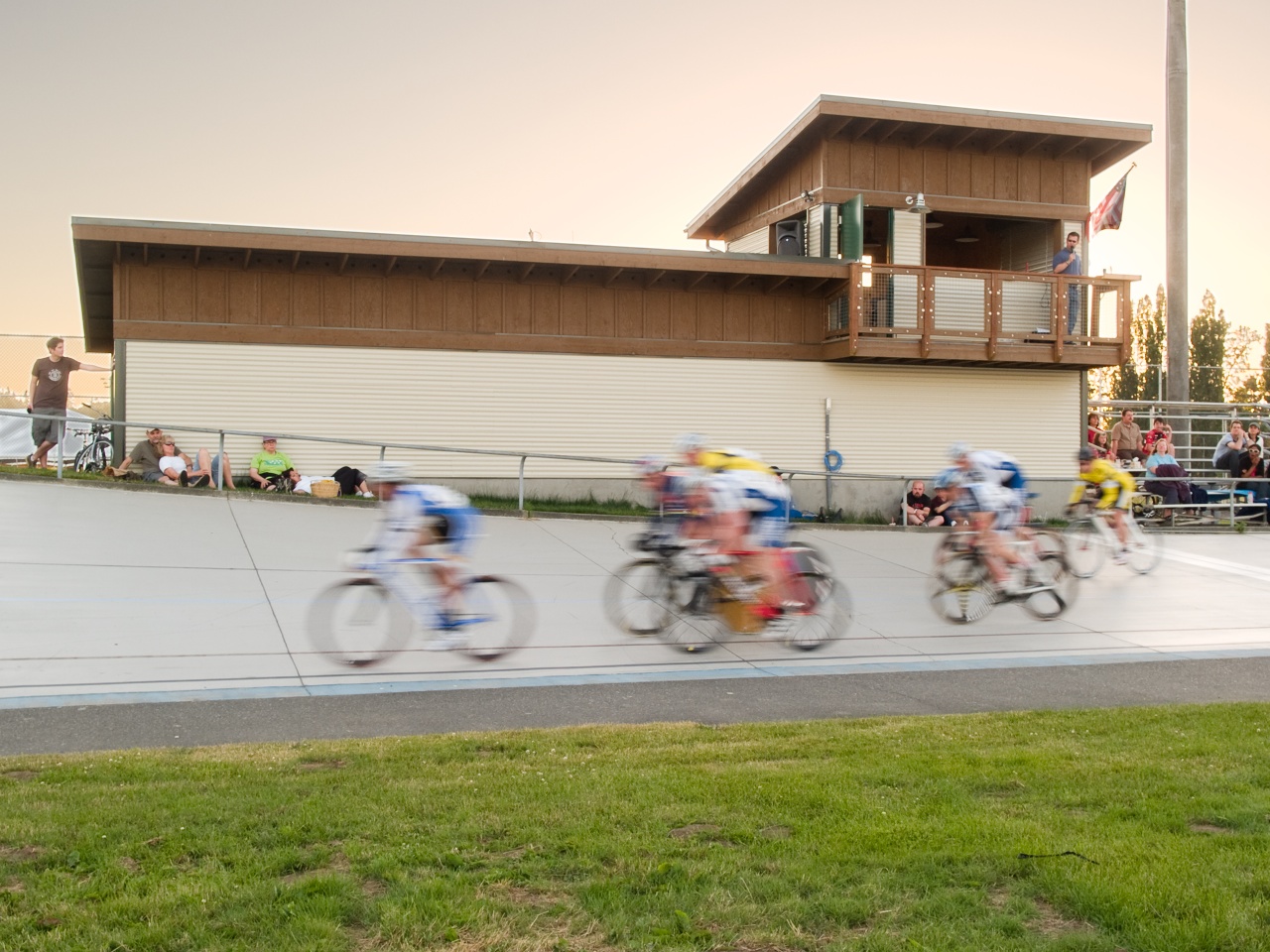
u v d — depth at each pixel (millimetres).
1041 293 22625
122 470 17875
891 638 10648
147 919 3760
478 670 8773
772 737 6684
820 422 22078
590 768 5801
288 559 12883
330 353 19578
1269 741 6520
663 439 21172
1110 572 15375
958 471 11703
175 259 18828
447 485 20172
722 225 27641
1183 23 23172
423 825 4742
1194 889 4105
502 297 20422
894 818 4902
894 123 21750
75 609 10078
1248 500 21031
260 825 4676
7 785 5254
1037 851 4500
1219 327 47938
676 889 4137
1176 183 23250
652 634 10180
